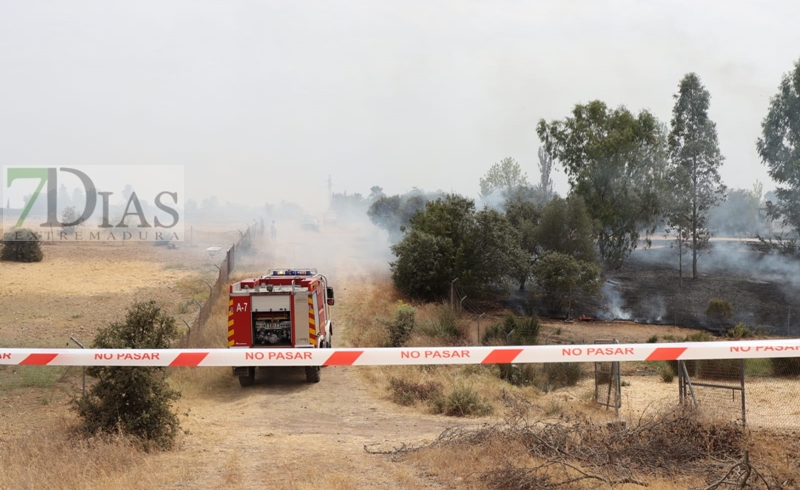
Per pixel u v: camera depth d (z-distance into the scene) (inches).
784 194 2106.3
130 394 445.7
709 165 2199.8
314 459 414.0
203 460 411.5
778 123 2082.9
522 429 442.3
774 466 387.2
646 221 2187.5
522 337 1018.1
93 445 405.1
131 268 1707.7
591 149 2089.1
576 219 1758.1
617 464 381.7
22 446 410.9
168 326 466.3
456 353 355.3
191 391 672.4
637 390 743.1
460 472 381.4
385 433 522.0
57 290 1338.6
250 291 725.3
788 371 785.6
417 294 1482.5
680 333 1499.8
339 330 1101.1
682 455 404.5
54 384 621.3
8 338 868.0
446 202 1606.8
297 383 740.7
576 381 811.4
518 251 1568.7
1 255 1760.6
